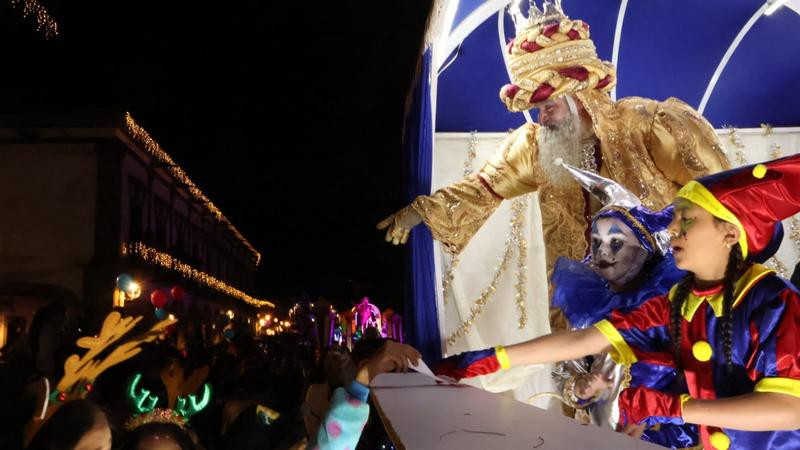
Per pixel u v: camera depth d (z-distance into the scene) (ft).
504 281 19.94
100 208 59.77
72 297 58.44
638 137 14.87
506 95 15.25
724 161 14.64
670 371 9.46
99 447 6.20
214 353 31.68
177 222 84.48
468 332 19.80
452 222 16.72
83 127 59.88
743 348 6.34
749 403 5.73
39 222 59.57
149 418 8.46
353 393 6.71
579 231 15.35
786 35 18.30
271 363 25.52
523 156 16.81
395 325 43.42
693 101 20.17
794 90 19.74
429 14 15.61
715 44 18.93
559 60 14.49
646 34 18.88
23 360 13.07
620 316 7.50
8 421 6.70
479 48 19.11
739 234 6.45
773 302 6.12
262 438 12.12
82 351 13.75
